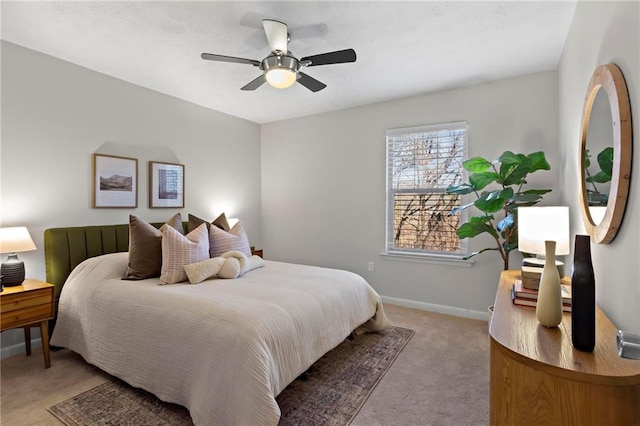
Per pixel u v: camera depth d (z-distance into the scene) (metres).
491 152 3.37
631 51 1.20
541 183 3.13
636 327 1.16
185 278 2.54
